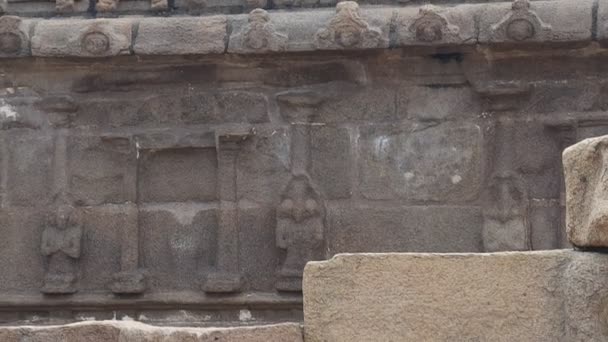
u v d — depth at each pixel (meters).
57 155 15.88
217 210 15.67
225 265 15.54
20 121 15.95
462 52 15.16
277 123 15.65
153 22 15.23
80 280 15.79
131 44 15.21
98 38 15.19
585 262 8.34
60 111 15.87
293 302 15.40
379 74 15.52
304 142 15.58
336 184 15.56
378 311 8.54
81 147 15.87
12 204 15.93
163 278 15.67
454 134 15.45
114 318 15.76
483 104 15.42
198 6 15.59
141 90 15.81
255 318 15.56
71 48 15.25
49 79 15.88
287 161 15.61
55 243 15.71
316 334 8.56
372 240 15.50
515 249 15.12
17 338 8.73
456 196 15.41
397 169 15.52
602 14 14.61
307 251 15.38
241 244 15.61
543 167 15.27
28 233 15.88
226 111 15.70
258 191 15.59
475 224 15.35
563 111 15.24
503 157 15.31
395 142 15.52
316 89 15.59
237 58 15.37
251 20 15.01
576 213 8.42
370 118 15.58
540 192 15.27
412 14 14.93
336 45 14.91
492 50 15.01
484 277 8.51
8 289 15.85
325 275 8.59
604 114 15.16
